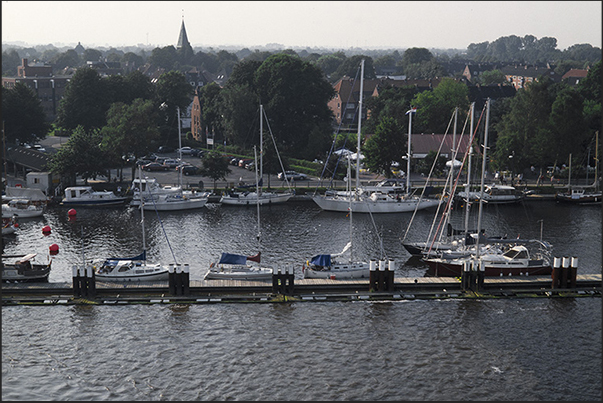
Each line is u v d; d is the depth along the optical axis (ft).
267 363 169.78
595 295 218.18
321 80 536.01
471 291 218.59
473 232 268.21
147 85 583.58
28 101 495.00
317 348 178.09
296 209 351.87
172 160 470.80
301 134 512.63
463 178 414.21
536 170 460.96
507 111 548.31
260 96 519.19
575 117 422.00
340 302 209.67
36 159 407.85
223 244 275.18
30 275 218.59
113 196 353.10
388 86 613.11
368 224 315.58
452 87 525.34
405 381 161.48
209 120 556.10
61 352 174.81
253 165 450.30
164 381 161.07
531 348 179.42
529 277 230.07
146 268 223.10
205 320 195.21
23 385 158.40
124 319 195.21
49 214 329.93
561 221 322.96
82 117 528.63
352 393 155.94
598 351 178.19
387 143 411.34
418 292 215.92
